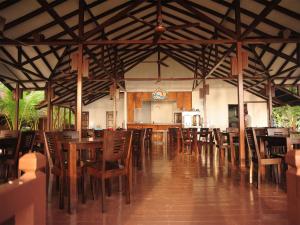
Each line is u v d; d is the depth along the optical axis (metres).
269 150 4.89
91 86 12.88
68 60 8.30
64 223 2.33
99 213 2.60
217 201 2.97
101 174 2.71
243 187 3.65
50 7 5.40
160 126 13.61
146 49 11.52
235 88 14.60
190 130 8.30
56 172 2.94
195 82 13.86
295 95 10.17
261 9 6.20
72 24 6.86
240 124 5.40
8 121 9.53
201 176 4.49
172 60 13.95
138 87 14.55
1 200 0.78
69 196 2.66
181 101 14.57
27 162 1.04
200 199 3.06
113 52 10.47
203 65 10.59
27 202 0.94
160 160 6.68
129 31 9.27
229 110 14.84
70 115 13.69
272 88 9.50
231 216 2.47
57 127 12.16
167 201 2.99
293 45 7.47
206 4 7.08
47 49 7.45
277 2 5.18
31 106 9.99
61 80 8.89
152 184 3.89
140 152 5.41
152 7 8.05
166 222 2.33
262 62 8.86
